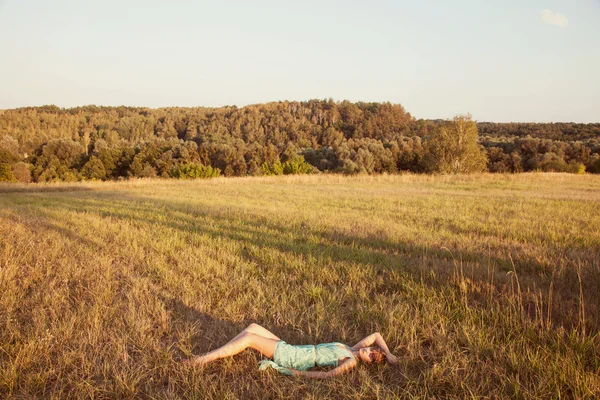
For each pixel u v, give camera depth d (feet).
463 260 24.45
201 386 11.46
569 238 30.04
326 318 16.11
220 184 97.71
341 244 28.09
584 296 17.99
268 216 41.42
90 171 220.84
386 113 510.17
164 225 36.24
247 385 11.63
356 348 13.58
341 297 18.33
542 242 29.48
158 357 13.07
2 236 29.68
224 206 50.88
